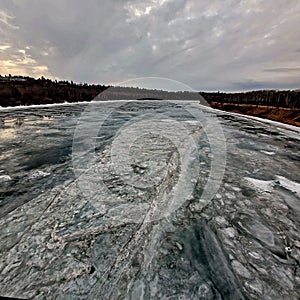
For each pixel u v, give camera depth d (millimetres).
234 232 2145
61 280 1542
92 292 1460
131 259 1750
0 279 1536
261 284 1569
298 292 1515
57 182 3129
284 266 1740
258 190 3059
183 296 1461
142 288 1503
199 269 1681
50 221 2211
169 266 1699
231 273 1657
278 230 2193
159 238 2014
